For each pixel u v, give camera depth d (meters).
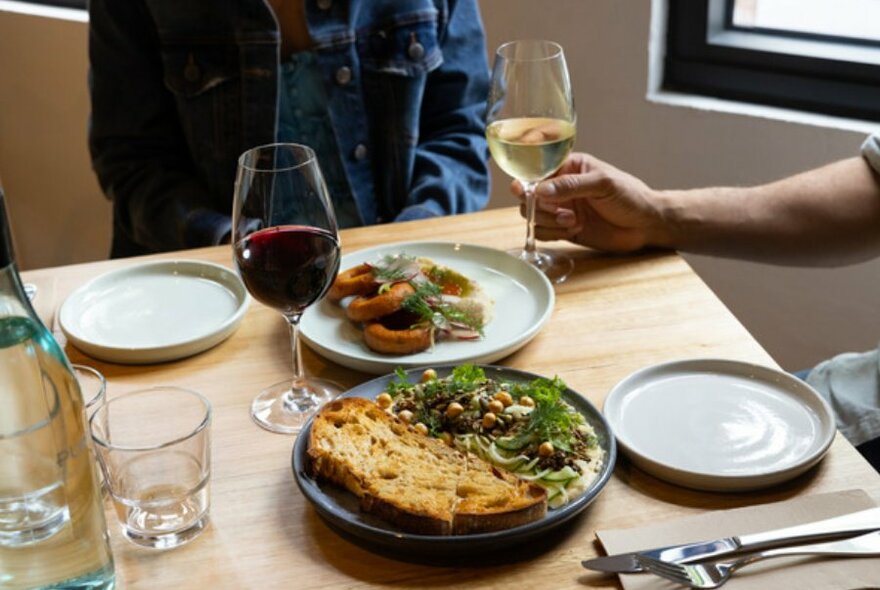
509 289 1.27
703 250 1.42
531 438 0.94
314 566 0.86
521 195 1.41
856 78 2.10
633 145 2.37
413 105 1.85
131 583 0.85
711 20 2.22
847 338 2.24
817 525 0.87
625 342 1.16
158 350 1.14
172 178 1.84
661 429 1.01
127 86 1.84
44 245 3.12
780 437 0.99
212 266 1.32
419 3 1.84
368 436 0.96
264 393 1.10
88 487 0.81
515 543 0.85
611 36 2.28
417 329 1.13
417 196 1.80
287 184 1.00
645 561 0.82
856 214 1.46
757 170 2.22
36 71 2.80
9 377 0.81
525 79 1.29
